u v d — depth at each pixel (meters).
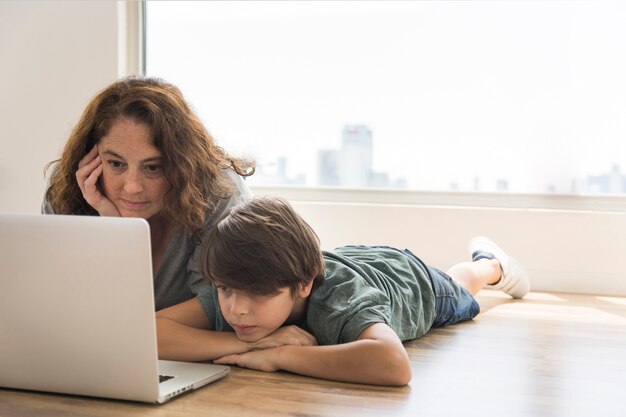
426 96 3.26
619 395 1.47
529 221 3.08
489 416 1.31
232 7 3.44
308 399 1.39
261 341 1.61
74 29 3.39
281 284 1.55
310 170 3.40
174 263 1.82
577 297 2.90
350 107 3.34
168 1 3.50
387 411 1.33
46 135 3.43
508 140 3.18
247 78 3.45
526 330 2.17
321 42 3.36
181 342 1.63
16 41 3.44
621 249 3.00
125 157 1.66
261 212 1.59
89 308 1.34
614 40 3.06
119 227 1.30
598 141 3.10
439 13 3.22
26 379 1.42
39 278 1.36
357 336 1.56
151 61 3.51
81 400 1.39
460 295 2.28
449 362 1.74
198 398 1.39
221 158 1.88
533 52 3.14
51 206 1.89
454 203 3.23
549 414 1.33
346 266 1.76
